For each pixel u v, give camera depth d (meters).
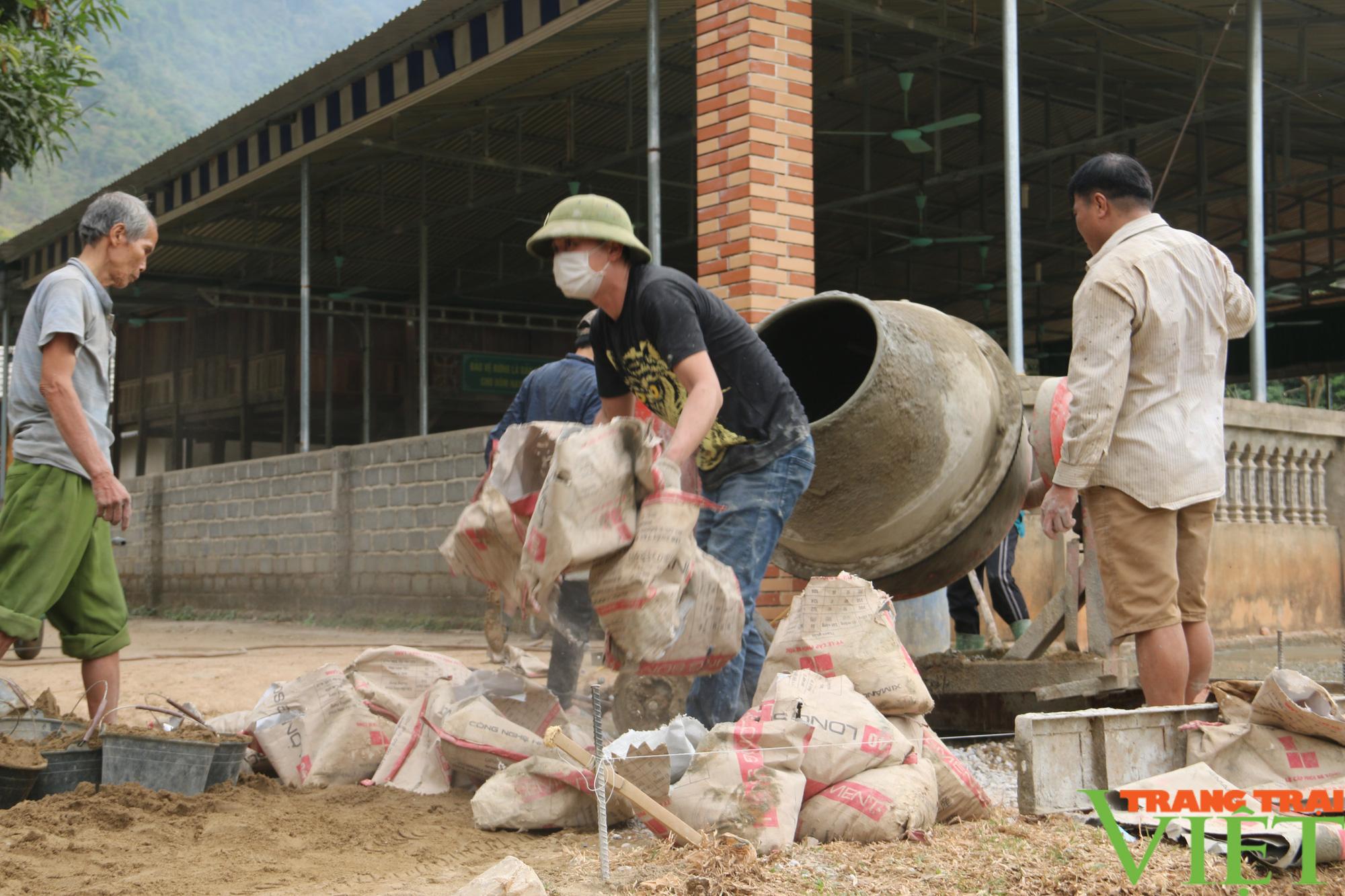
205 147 17.83
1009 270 9.65
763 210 7.60
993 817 3.52
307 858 3.09
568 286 3.79
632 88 16.45
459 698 3.96
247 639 12.34
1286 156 18.31
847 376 5.56
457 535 3.50
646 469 3.18
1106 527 3.99
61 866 2.94
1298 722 3.39
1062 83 18.25
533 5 12.89
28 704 4.36
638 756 3.30
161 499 18.62
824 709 3.34
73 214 20.33
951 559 4.91
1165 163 21.94
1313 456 9.41
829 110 18.98
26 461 4.11
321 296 25.80
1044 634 5.26
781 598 7.19
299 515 15.33
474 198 20.39
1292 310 27.84
